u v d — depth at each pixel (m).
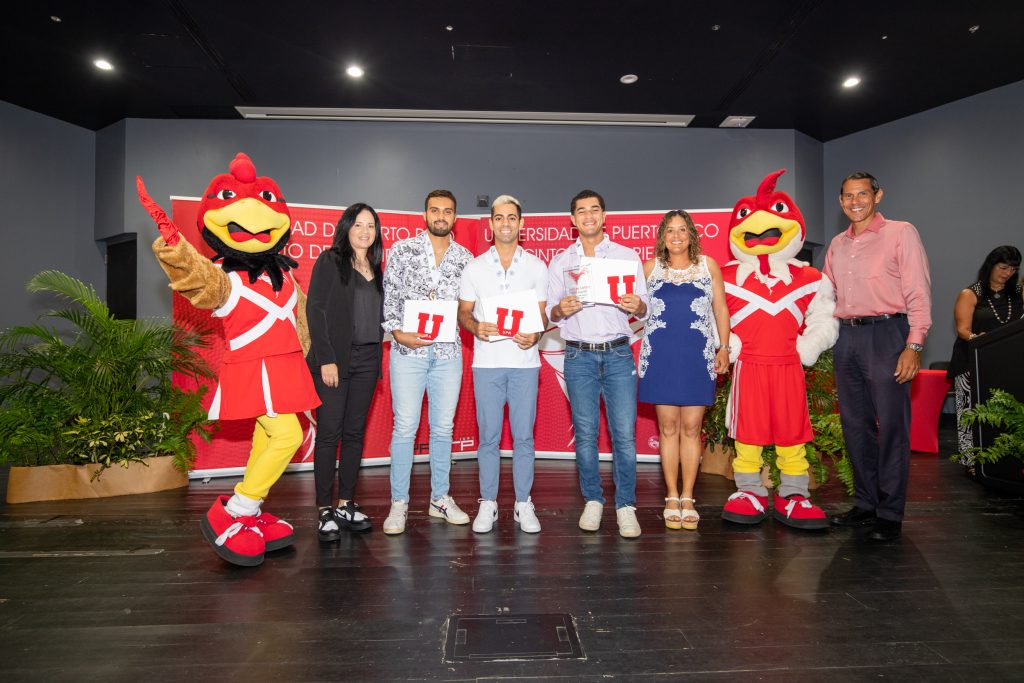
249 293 2.53
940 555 2.70
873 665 1.79
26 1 4.97
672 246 3.00
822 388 3.97
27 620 2.12
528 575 2.48
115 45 5.68
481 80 6.45
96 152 7.51
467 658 1.84
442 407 3.10
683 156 7.75
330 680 1.73
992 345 3.66
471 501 3.67
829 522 3.13
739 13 5.25
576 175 7.66
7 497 3.69
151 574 2.53
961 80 6.63
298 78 6.35
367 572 2.52
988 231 6.91
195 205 4.33
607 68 6.21
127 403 4.05
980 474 3.83
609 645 1.91
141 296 7.12
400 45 5.71
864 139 7.89
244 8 5.09
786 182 7.79
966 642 1.93
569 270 3.02
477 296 3.06
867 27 5.50
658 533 3.02
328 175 7.41
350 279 2.97
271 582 2.43
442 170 7.55
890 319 2.90
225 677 1.75
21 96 6.65
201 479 4.35
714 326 3.11
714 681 1.71
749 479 3.28
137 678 1.75
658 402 3.00
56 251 7.16
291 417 2.64
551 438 4.98
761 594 2.29
